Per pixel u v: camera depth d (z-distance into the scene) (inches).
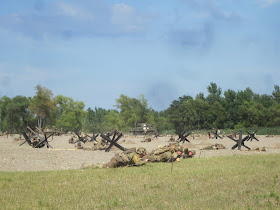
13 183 545.0
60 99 6235.2
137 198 427.8
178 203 397.7
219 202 396.5
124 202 410.3
